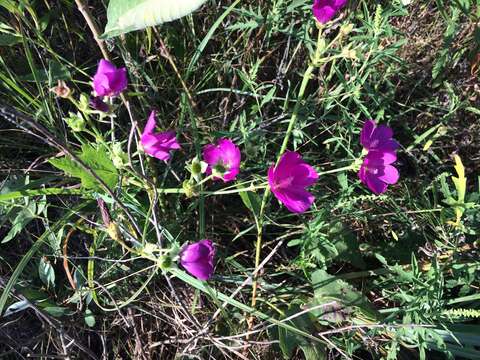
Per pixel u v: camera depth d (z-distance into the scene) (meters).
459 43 0.52
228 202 0.49
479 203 0.44
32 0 0.43
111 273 0.43
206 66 0.52
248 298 0.44
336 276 0.44
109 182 0.33
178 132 0.45
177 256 0.30
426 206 0.46
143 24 0.31
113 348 0.43
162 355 0.44
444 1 0.52
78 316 0.42
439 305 0.39
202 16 0.51
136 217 0.42
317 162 0.50
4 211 0.40
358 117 0.50
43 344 0.42
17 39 0.40
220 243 0.48
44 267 0.41
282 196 0.34
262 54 0.52
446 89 0.51
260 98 0.51
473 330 0.42
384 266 0.46
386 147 0.38
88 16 0.35
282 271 0.46
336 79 0.52
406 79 0.51
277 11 0.46
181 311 0.43
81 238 0.45
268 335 0.43
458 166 0.38
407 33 0.52
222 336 0.42
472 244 0.43
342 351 0.40
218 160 0.34
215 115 0.51
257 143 0.46
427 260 0.46
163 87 0.50
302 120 0.46
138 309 0.43
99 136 0.33
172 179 0.47
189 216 0.46
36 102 0.42
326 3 0.32
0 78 0.40
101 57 0.51
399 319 0.44
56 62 0.42
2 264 0.44
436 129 0.52
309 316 0.42
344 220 0.47
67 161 0.31
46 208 0.43
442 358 0.45
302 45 0.51
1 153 0.47
